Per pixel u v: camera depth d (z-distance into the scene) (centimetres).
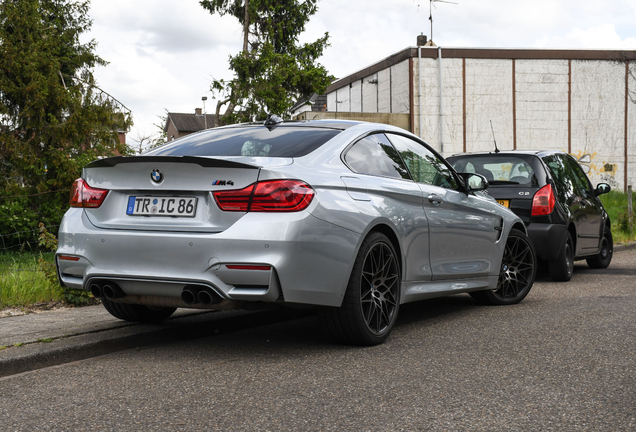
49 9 2441
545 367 344
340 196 373
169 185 359
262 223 337
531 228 715
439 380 322
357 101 3897
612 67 3462
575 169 849
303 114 3130
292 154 384
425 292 453
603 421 257
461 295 639
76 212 391
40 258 611
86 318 471
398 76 3397
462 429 250
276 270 334
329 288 362
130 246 359
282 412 274
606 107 3472
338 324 388
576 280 754
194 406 284
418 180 464
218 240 338
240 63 2834
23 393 310
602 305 552
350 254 371
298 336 443
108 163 377
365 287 398
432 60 3306
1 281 568
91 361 375
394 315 420
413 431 248
